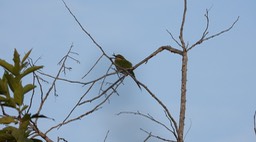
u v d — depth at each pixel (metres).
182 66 10.82
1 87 9.65
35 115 9.52
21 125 9.49
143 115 10.11
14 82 9.63
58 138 9.84
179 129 10.06
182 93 10.47
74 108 10.24
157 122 10.07
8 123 9.53
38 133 9.77
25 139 9.31
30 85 9.71
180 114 10.24
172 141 10.06
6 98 9.56
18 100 9.66
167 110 10.17
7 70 9.70
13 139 9.34
